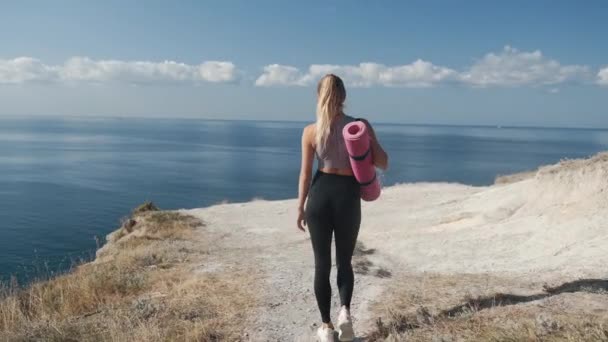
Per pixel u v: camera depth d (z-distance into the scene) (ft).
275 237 43.70
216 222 53.62
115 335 15.06
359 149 12.32
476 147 652.89
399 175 258.16
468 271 24.03
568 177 36.19
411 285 19.47
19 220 134.41
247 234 46.14
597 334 11.83
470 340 12.83
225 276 22.45
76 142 639.76
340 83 13.19
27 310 20.33
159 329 15.56
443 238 34.55
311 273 22.91
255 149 552.00
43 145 556.10
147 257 29.94
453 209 45.47
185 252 32.50
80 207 158.71
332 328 14.03
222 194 196.24
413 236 36.94
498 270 23.76
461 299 16.84
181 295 19.40
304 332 15.55
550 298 15.80
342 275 13.61
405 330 14.43
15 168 294.46
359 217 13.37
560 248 27.25
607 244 24.72
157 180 242.78
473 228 36.63
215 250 34.27
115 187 213.05
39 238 112.06
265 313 17.06
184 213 59.88
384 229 42.19
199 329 15.40
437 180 233.35
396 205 54.95
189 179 249.55
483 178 244.63
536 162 371.56
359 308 17.03
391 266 27.07
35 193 189.98
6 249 100.37
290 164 357.82
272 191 207.51
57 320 18.06
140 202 171.42
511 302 16.01
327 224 13.28
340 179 13.07
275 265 25.27
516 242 30.55
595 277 18.69
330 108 12.91
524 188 40.60
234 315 16.90
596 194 32.65
